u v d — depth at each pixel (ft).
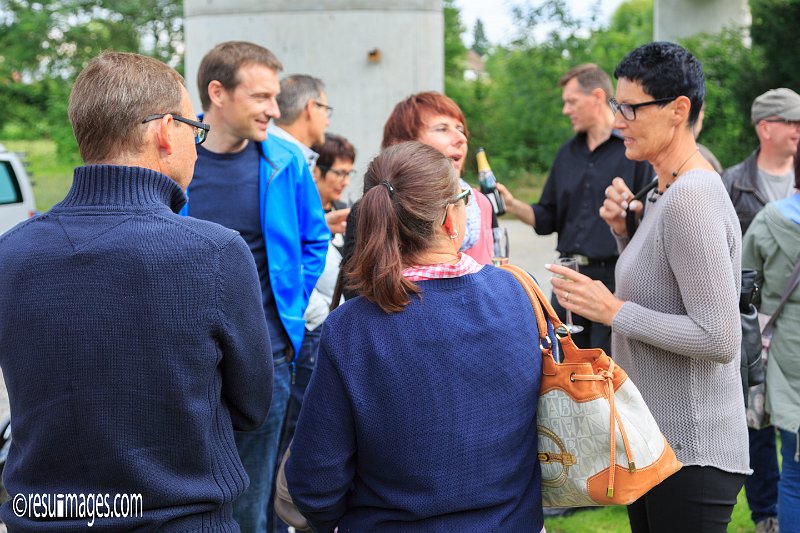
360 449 6.26
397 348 6.13
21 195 31.63
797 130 14.51
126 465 5.79
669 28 63.82
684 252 7.64
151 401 5.83
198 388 5.94
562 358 6.77
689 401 8.03
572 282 8.15
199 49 26.12
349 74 25.75
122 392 5.80
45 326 5.82
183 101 6.53
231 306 6.06
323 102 15.28
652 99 8.13
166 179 6.27
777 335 11.24
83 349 5.79
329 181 15.31
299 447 6.33
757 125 14.93
